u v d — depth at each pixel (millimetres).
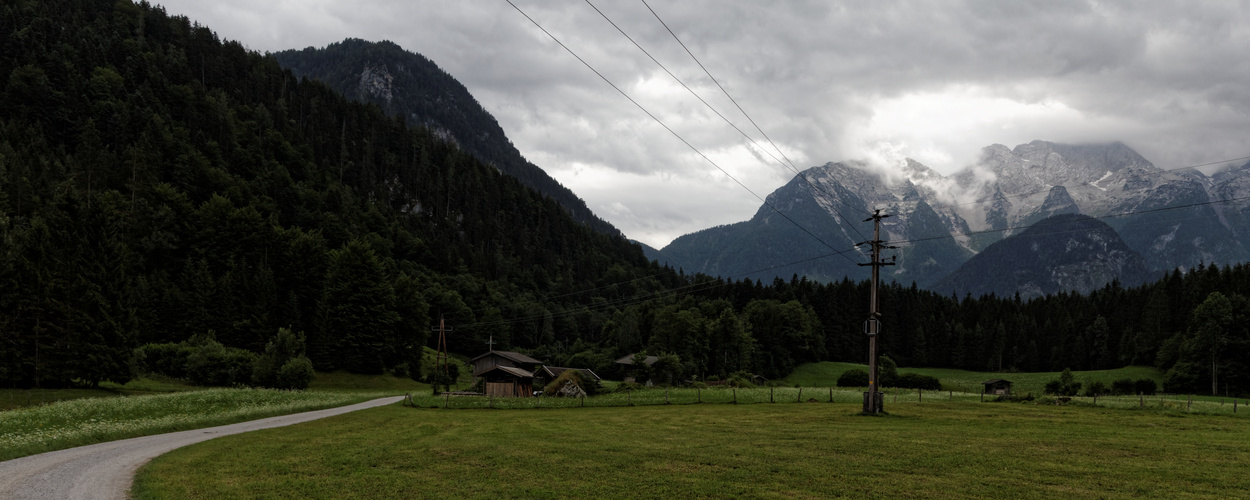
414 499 21203
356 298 129875
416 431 41250
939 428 42938
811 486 23562
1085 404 61812
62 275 78625
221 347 103375
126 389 83688
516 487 23078
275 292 136750
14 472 24969
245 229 159750
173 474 24766
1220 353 114625
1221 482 24516
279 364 95438
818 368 178000
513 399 69875
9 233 95562
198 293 125750
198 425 44406
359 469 26547
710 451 31922
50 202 143500
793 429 42500
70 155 190000
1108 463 28500
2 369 71750
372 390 118250
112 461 27812
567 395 80125
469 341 188375
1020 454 31047
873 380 53719
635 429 42719
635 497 21672
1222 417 51562
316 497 21359
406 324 142000
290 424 46375
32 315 76375
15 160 156500
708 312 191625
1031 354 187375
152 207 160000
